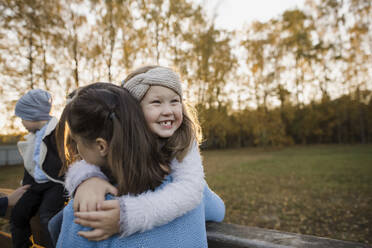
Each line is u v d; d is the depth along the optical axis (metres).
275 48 25.70
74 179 0.62
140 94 0.65
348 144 27.64
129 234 0.53
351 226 4.22
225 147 32.34
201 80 16.41
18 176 10.81
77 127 0.60
